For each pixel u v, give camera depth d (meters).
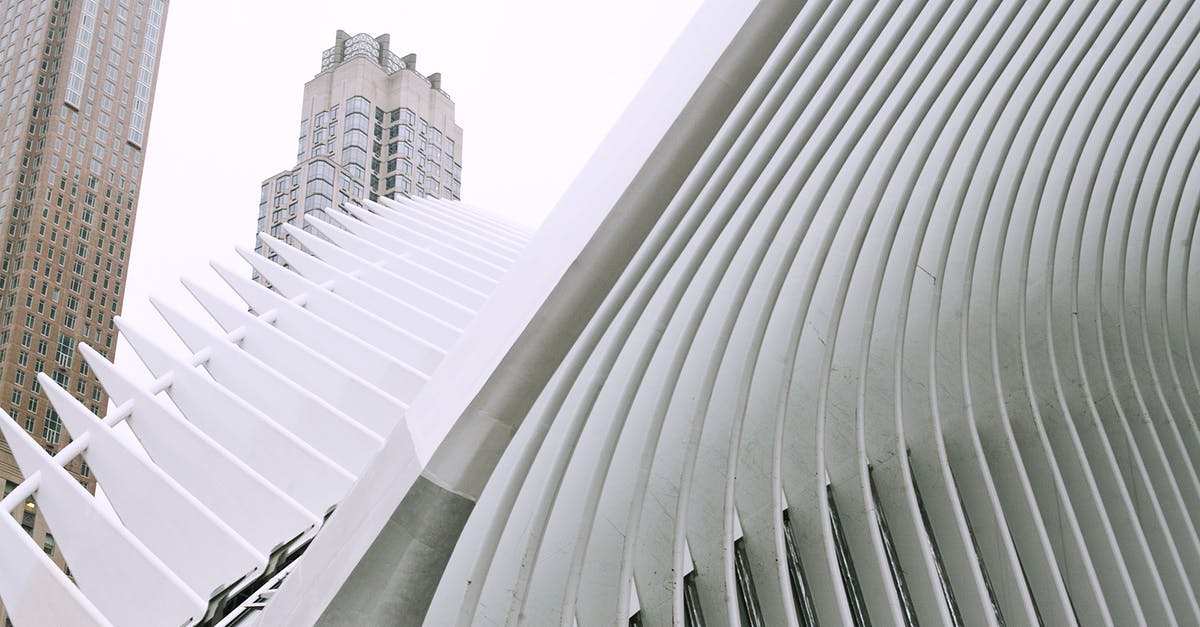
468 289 21.86
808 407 12.74
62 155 104.62
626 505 11.95
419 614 8.48
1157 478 14.78
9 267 99.31
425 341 19.06
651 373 12.48
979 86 12.71
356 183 108.31
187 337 18.20
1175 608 13.91
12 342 95.25
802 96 8.86
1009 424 13.52
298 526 13.57
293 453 14.98
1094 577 12.95
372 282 22.55
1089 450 14.54
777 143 8.98
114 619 12.23
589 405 9.14
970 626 12.30
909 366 13.62
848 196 10.89
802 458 12.58
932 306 12.88
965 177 12.22
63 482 13.41
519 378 8.03
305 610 8.73
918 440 13.28
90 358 16.27
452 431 8.12
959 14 9.91
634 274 8.47
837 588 11.57
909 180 11.59
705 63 7.59
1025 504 13.17
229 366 17.47
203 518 13.22
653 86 8.09
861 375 12.22
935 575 12.12
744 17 7.43
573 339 8.03
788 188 10.03
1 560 12.52
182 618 11.96
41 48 107.69
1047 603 12.80
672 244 8.80
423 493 8.21
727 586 10.82
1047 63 11.77
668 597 11.55
